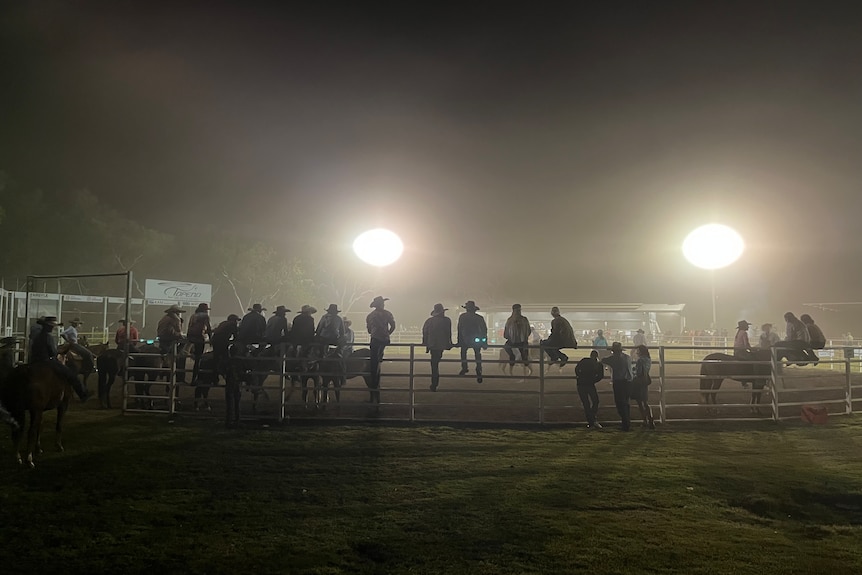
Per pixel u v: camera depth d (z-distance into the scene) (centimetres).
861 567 600
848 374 1447
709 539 676
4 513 754
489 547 652
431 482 889
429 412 1404
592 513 761
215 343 1270
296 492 841
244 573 588
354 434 1182
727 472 941
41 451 1038
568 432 1223
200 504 792
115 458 1002
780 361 1424
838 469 964
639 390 1280
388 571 593
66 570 594
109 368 1485
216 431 1205
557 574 584
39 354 1066
